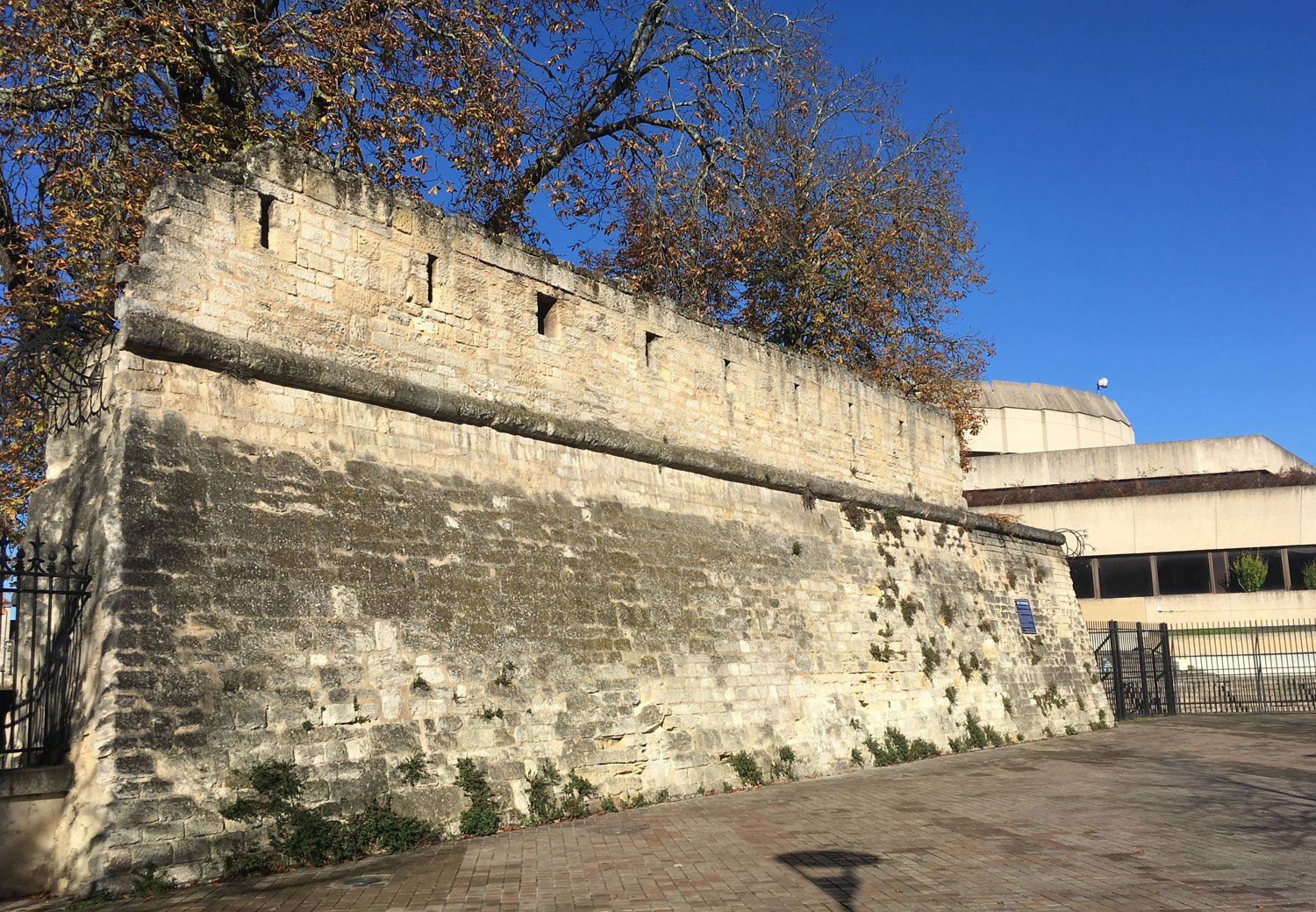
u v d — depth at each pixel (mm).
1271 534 45750
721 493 17875
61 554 9766
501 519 13219
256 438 10742
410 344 12617
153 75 18297
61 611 9453
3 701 9766
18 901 8305
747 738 16031
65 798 8836
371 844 10133
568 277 15297
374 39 19281
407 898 8273
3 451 14953
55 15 16172
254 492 10484
